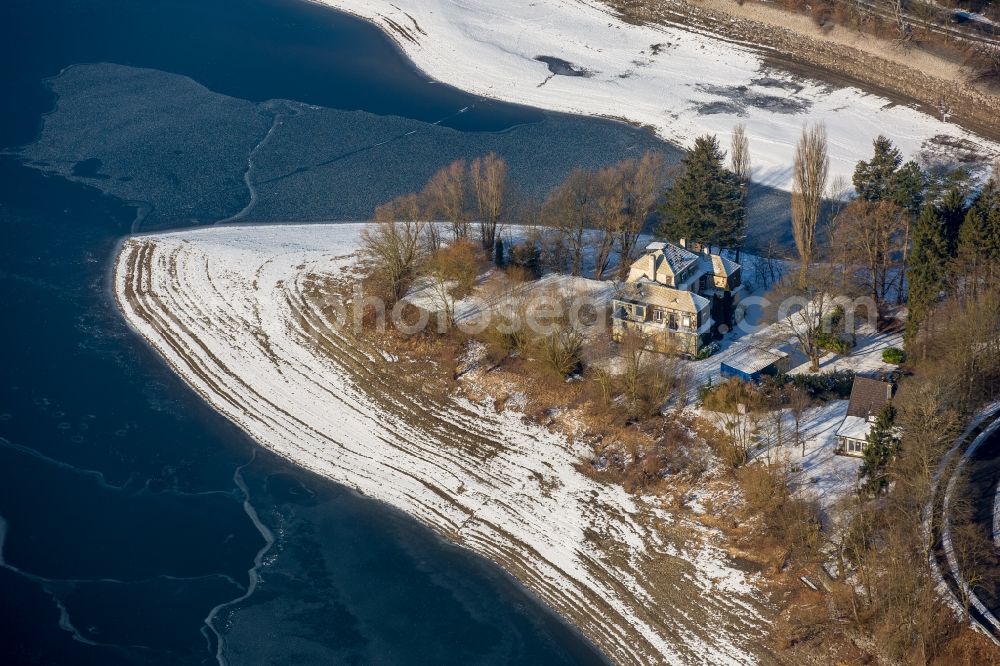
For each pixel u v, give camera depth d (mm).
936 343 132750
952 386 123625
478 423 141625
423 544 127625
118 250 179500
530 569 123125
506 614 118562
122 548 126875
